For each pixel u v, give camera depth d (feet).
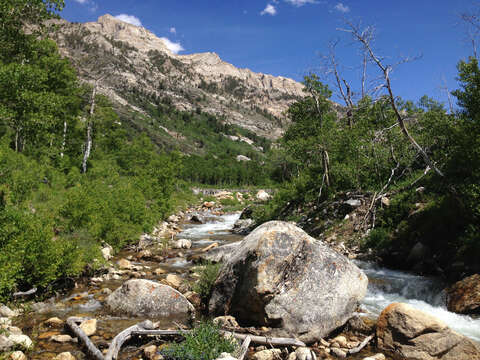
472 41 37.81
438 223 39.91
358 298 24.13
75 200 41.52
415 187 51.65
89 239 37.99
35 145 82.12
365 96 46.37
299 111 95.45
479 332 23.07
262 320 22.02
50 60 84.23
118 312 24.88
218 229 81.30
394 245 43.19
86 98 104.94
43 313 24.48
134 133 439.22
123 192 62.64
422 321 19.88
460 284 27.86
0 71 43.83
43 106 49.78
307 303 22.02
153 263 42.68
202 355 17.34
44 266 27.09
